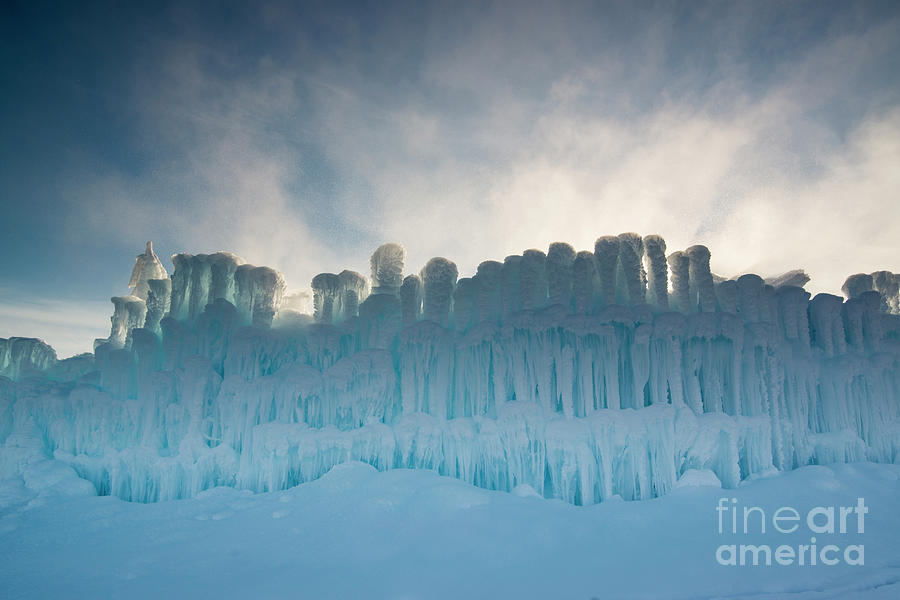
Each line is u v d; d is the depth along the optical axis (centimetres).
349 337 1133
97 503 914
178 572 629
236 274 1216
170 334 1126
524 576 587
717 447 915
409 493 816
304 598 545
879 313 1070
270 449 962
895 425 1003
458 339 1019
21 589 595
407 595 546
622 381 991
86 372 1359
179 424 1066
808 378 1011
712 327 951
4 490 979
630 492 893
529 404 927
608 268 1028
